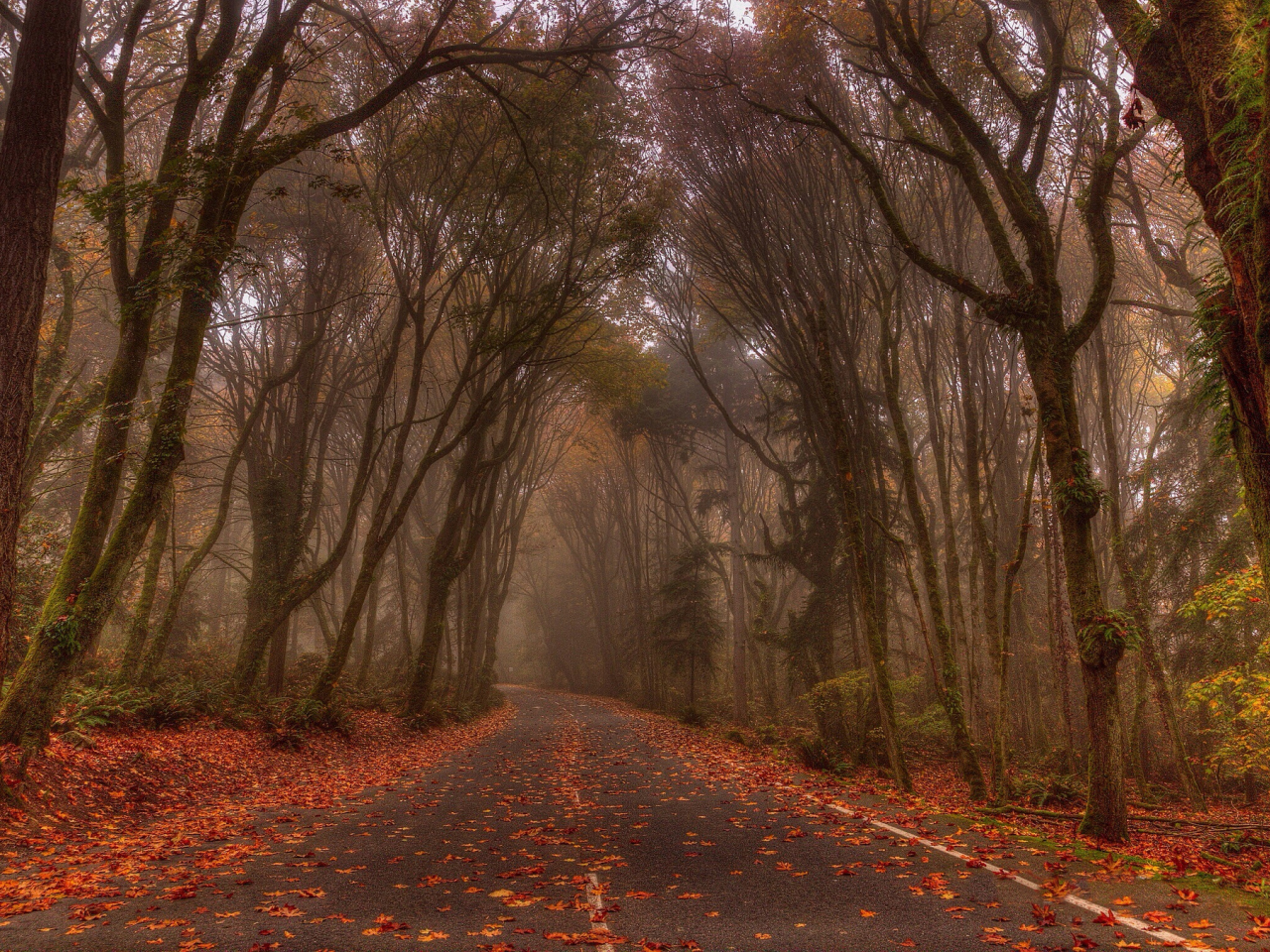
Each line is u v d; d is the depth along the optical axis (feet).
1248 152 12.11
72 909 16.74
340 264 67.26
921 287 59.93
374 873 20.33
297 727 53.26
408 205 62.03
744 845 23.99
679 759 52.90
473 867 21.04
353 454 103.04
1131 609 51.62
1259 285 11.31
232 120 38.22
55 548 50.21
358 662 125.59
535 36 55.47
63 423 49.93
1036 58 46.32
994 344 68.13
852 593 66.23
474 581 103.91
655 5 45.78
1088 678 27.63
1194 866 22.34
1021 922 15.61
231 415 83.35
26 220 24.27
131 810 29.43
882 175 50.37
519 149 60.18
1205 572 58.85
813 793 36.32
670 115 57.36
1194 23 14.39
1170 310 46.65
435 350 96.63
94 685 47.83
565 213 66.03
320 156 66.49
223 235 37.01
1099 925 15.39
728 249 59.88
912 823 28.09
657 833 26.03
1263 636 52.24
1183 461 69.56
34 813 25.14
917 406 97.40
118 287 35.37
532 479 119.44
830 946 14.25
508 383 84.79
